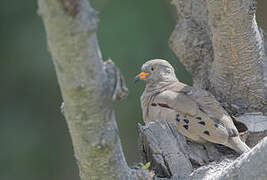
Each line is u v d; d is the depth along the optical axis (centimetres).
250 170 854
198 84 1335
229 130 1117
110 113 805
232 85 1218
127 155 2102
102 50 1930
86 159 845
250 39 1136
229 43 1138
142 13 1989
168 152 1084
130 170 902
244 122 1177
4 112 2139
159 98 1230
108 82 786
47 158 2158
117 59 1938
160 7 1992
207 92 1218
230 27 1106
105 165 850
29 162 2130
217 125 1124
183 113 1166
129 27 1967
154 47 1972
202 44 1308
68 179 2177
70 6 714
